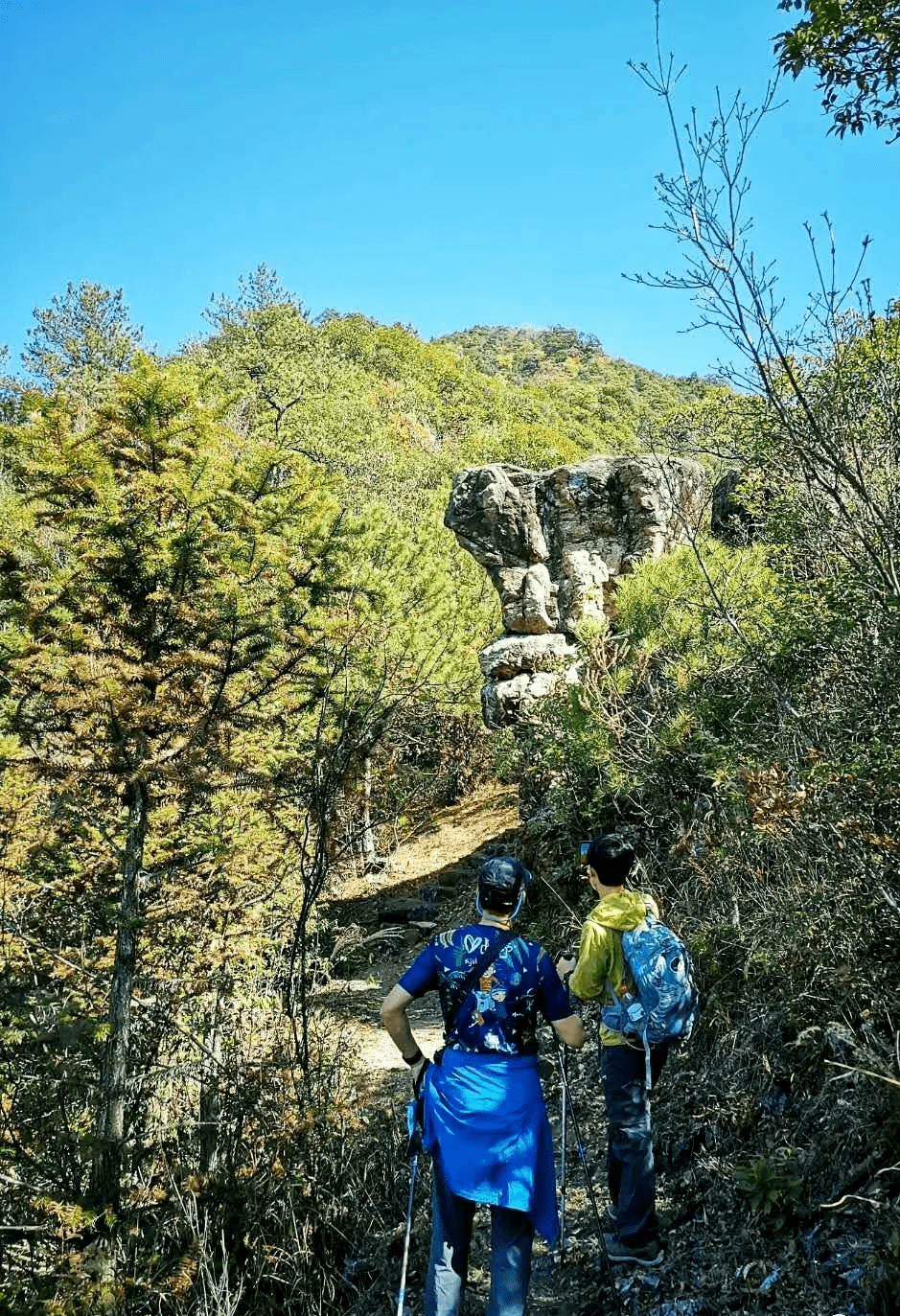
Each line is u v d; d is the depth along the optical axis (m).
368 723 4.96
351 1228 4.47
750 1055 4.36
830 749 4.61
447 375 90.69
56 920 4.77
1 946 4.59
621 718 7.42
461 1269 2.96
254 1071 4.63
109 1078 4.36
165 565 4.48
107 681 4.35
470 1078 3.04
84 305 42.28
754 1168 3.44
